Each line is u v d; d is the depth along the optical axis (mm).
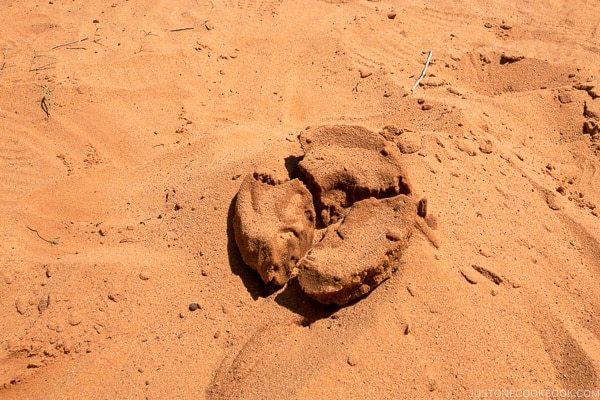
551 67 5035
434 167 3344
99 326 2785
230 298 2840
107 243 3342
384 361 2438
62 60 5055
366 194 2900
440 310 2637
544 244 3242
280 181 3012
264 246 2703
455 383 2436
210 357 2646
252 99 4766
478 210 3236
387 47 5277
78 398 2531
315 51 5305
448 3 6371
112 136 4359
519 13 6246
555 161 4180
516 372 2539
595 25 5949
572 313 2930
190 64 5086
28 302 2932
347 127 3162
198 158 3873
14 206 3607
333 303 2660
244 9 6156
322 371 2367
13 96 4613
